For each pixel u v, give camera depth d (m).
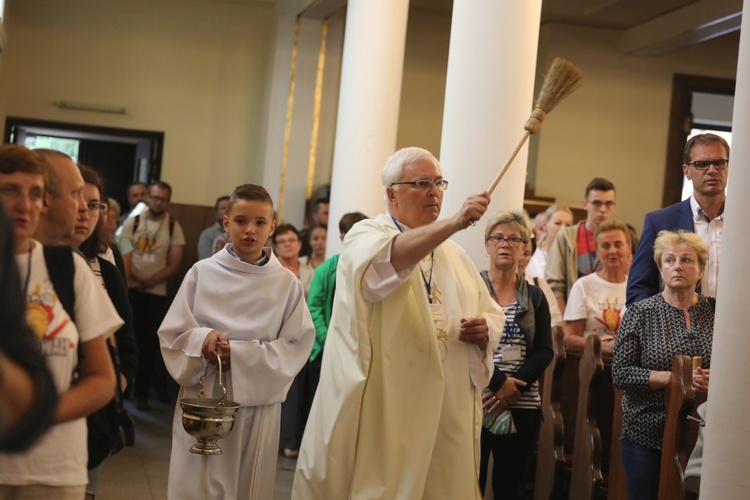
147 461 6.53
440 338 3.65
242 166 11.50
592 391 4.91
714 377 3.10
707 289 4.48
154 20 11.34
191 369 3.83
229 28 11.46
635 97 11.33
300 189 10.75
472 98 5.34
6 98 11.03
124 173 11.76
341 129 8.37
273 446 4.00
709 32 10.08
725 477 3.02
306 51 10.73
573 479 5.08
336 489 3.56
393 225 3.66
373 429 3.55
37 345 1.46
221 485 3.85
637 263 4.57
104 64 11.25
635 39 11.03
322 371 3.72
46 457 2.40
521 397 4.61
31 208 2.33
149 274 9.07
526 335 4.64
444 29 11.56
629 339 4.23
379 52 8.23
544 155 11.26
